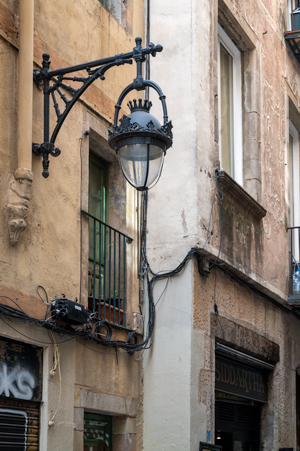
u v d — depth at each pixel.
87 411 7.73
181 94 9.50
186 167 9.25
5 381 6.11
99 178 8.91
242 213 10.87
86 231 7.64
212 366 9.18
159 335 8.84
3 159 6.23
